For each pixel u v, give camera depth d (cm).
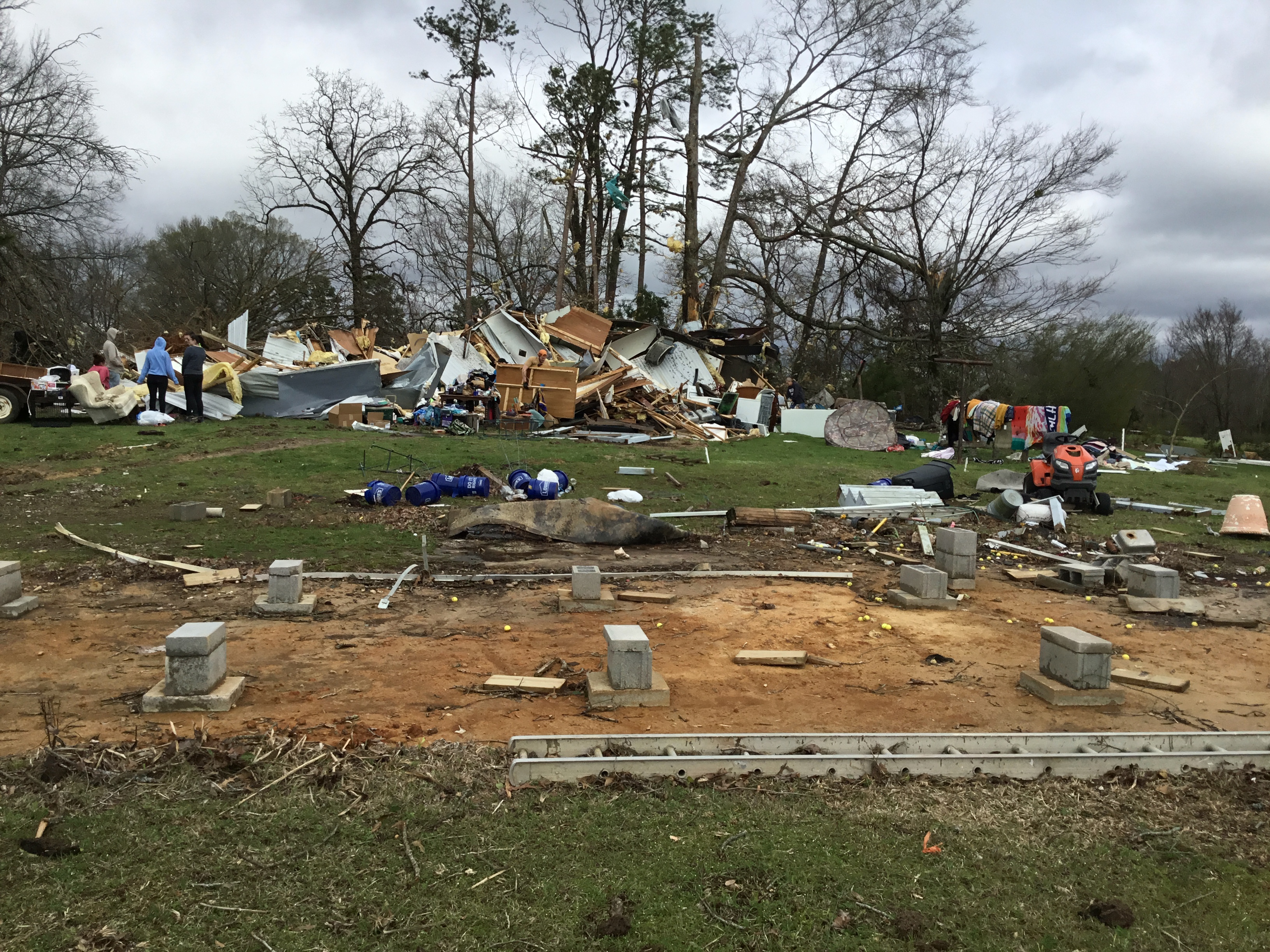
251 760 454
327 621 737
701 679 625
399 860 368
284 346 3197
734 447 2406
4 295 2608
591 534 1124
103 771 434
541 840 385
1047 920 342
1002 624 804
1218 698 621
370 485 1322
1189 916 348
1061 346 4097
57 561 907
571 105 4072
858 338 4475
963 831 405
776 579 959
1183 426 4781
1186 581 1022
